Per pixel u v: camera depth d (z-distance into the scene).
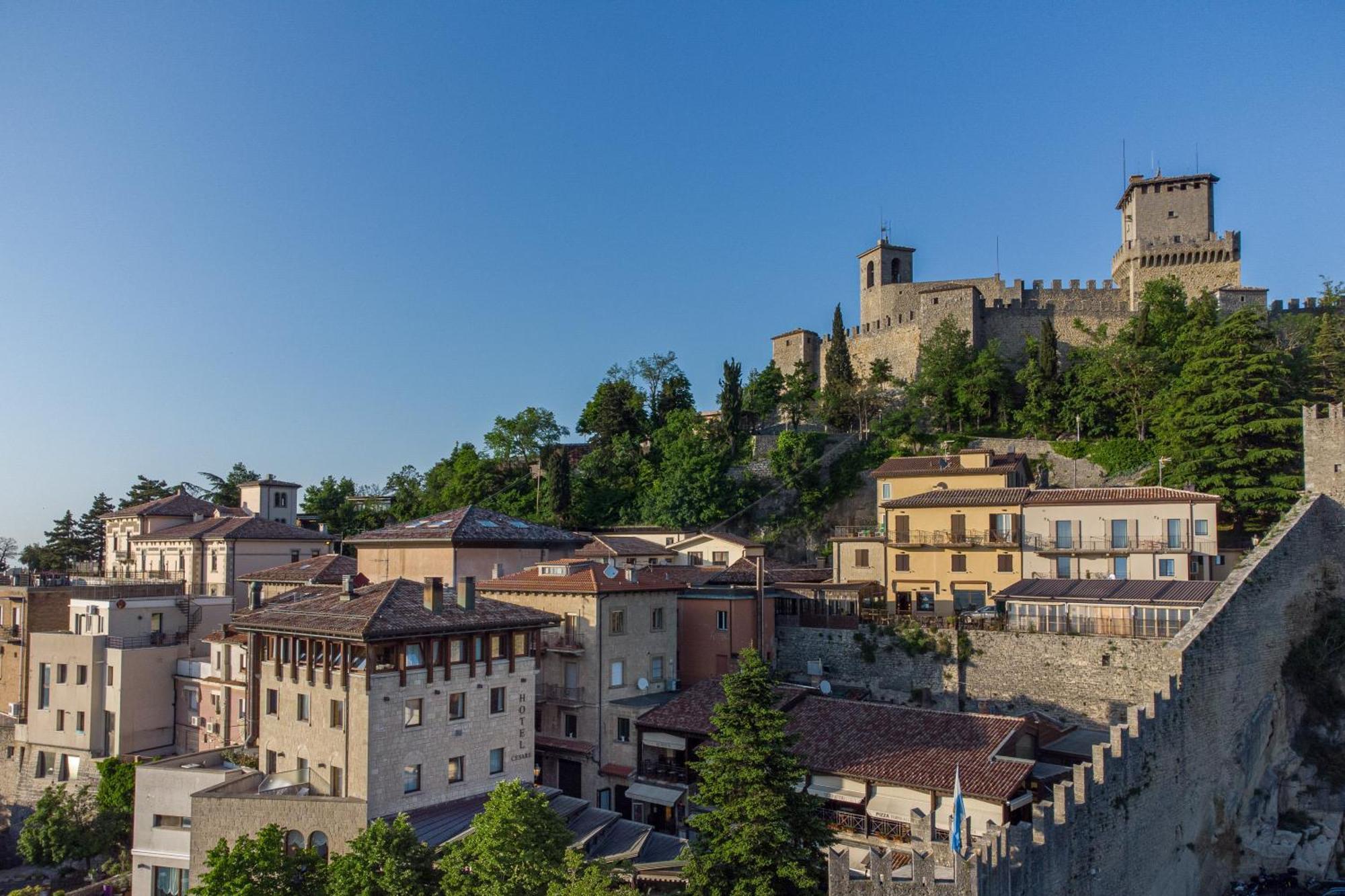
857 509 99.25
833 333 120.62
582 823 43.16
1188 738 44.16
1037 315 116.88
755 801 34.97
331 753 42.72
